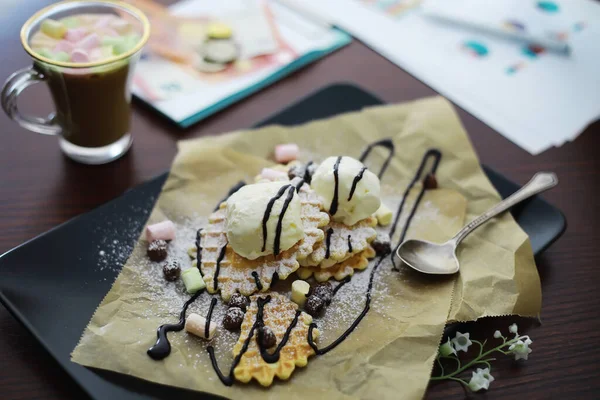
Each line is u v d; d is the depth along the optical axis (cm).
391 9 77
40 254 52
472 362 48
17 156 59
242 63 69
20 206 56
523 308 50
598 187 61
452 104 67
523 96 68
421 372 46
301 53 70
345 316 50
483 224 55
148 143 62
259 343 47
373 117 62
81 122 57
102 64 53
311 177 56
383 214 55
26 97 64
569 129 65
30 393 46
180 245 54
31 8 71
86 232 53
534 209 57
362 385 46
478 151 63
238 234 50
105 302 49
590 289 53
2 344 48
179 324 49
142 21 57
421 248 54
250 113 65
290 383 46
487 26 75
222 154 59
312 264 52
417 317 49
